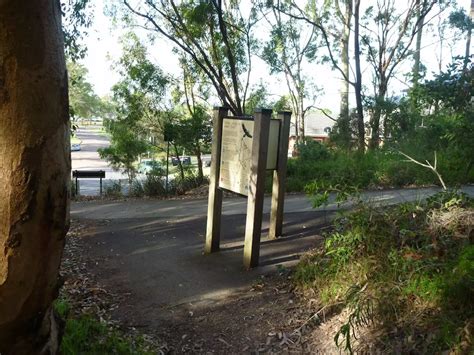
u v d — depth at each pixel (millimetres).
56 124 1532
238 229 6961
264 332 3846
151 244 6379
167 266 5477
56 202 1579
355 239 4336
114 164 14930
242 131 5418
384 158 11742
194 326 4035
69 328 3465
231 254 5820
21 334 1782
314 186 5418
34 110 1460
